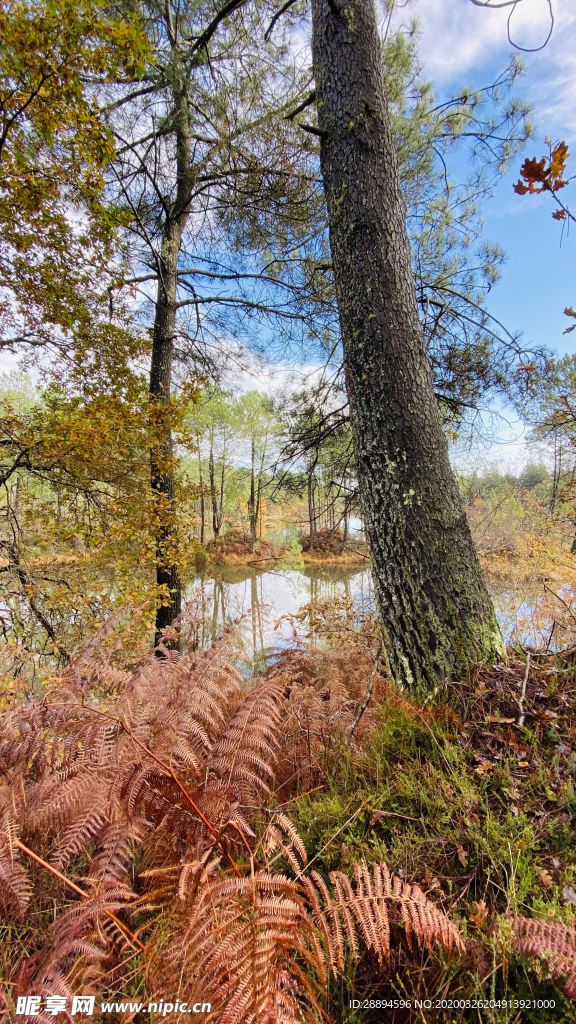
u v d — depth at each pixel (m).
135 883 1.54
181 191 5.30
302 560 13.10
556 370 4.05
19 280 4.38
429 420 2.30
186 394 5.33
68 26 2.33
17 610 4.85
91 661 1.78
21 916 1.23
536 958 0.98
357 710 2.22
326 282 5.38
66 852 1.25
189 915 1.13
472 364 4.34
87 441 4.48
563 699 1.77
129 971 1.23
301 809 1.60
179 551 5.55
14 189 3.35
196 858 1.27
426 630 2.14
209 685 1.64
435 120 4.51
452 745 1.67
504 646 2.21
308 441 4.90
